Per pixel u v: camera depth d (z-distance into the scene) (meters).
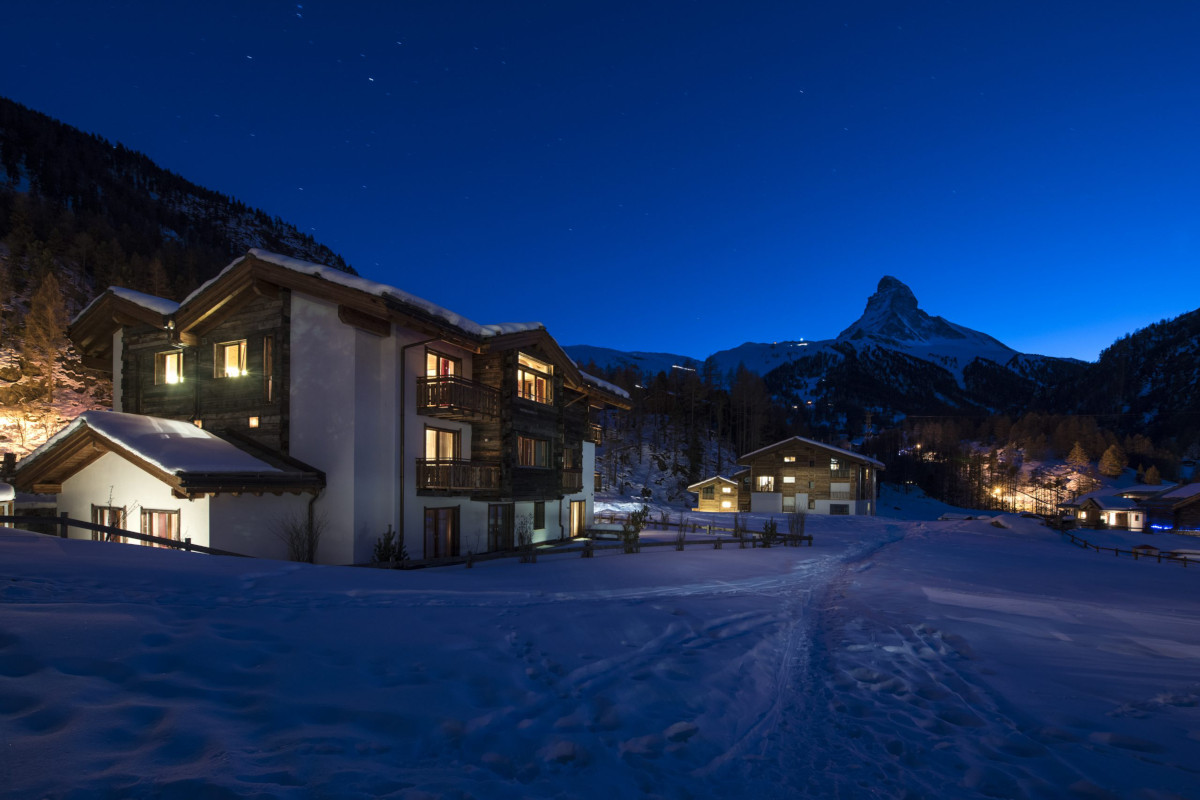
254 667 5.52
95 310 22.20
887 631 10.09
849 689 7.03
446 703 5.27
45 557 9.23
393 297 17.77
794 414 141.00
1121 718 5.99
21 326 53.12
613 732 5.18
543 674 6.43
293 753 4.07
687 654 7.83
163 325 20.50
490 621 8.30
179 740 4.02
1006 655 8.54
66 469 18.56
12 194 99.62
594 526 32.31
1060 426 144.38
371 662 6.04
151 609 6.71
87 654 5.20
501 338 22.03
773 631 9.73
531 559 18.23
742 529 28.67
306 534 17.77
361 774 3.90
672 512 48.66
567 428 28.48
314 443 18.38
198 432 18.69
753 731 5.66
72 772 3.54
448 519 21.30
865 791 4.43
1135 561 31.98
